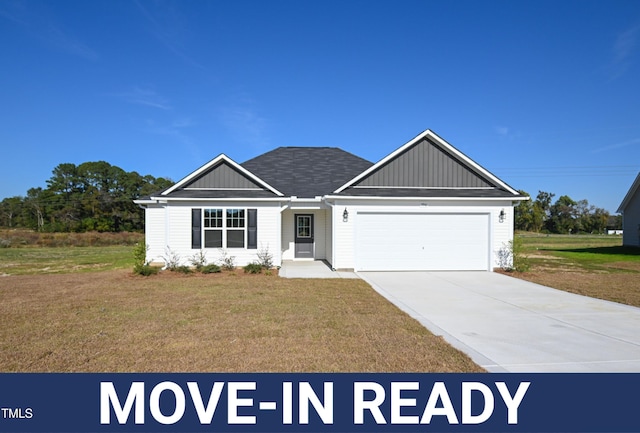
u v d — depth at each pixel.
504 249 14.85
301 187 17.44
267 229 15.17
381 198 14.38
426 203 14.68
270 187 15.39
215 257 14.95
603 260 20.62
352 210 14.57
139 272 13.37
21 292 10.39
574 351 5.86
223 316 7.71
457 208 14.79
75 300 9.27
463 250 14.80
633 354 5.73
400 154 15.40
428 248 14.73
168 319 7.47
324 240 18.12
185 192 15.25
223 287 11.05
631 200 29.41
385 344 6.05
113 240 38.41
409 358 5.48
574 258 21.88
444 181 15.48
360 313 8.05
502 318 7.82
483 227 14.87
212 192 15.35
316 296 9.78
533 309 8.65
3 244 34.31
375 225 14.65
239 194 15.18
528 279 13.07
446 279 12.86
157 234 17.05
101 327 6.93
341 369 5.09
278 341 6.15
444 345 6.05
